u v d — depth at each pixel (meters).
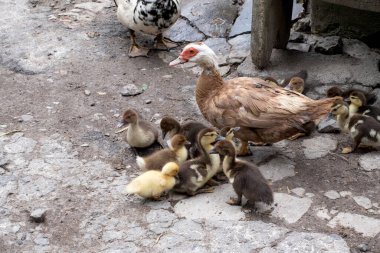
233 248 2.67
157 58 3.79
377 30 3.74
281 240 2.69
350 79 3.49
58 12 4.18
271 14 3.49
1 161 3.07
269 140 2.99
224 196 2.88
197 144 2.94
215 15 4.02
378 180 2.95
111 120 3.34
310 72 3.56
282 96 2.95
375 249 2.67
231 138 2.97
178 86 3.58
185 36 3.92
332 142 3.15
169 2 3.63
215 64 3.05
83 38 3.94
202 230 2.74
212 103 3.03
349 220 2.78
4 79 3.62
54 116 3.37
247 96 2.96
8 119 3.34
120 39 3.95
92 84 3.59
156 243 2.71
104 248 2.70
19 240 2.74
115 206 2.86
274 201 2.85
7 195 2.91
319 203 2.85
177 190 2.89
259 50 3.53
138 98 3.49
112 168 3.05
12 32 3.96
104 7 4.25
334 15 3.79
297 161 3.05
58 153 3.13
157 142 3.19
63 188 2.95
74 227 2.79
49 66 3.72
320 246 2.67
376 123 3.01
